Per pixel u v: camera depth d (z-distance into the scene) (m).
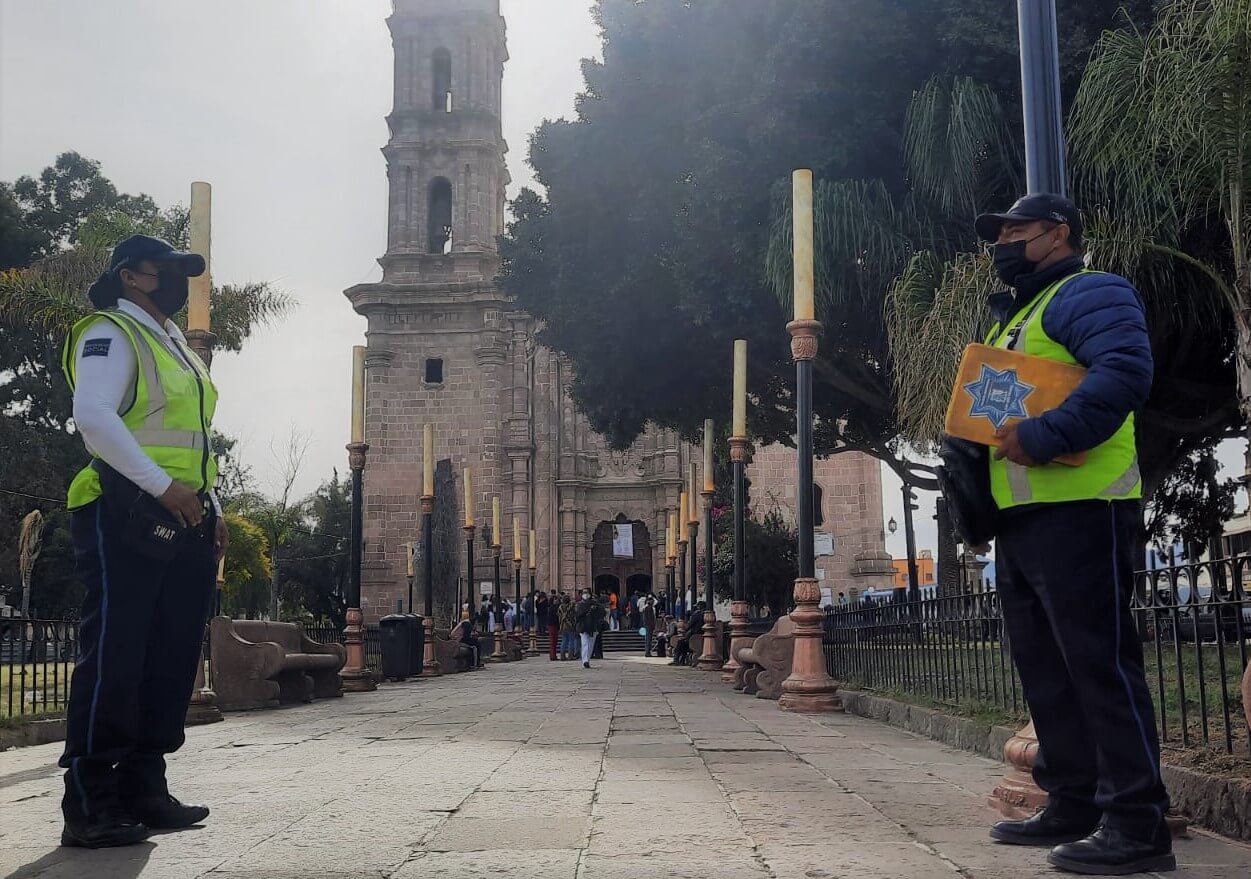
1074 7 14.30
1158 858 3.13
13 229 40.88
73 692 3.77
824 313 15.62
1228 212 9.36
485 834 3.81
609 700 11.97
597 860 3.35
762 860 3.33
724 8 17.11
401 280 50.31
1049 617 3.30
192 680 4.10
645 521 52.44
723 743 6.97
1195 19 8.50
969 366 3.43
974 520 3.46
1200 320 14.48
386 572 48.38
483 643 37.25
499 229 53.56
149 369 3.96
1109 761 3.18
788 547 34.88
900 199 16.38
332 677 13.43
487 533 49.09
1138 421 15.81
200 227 8.75
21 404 39.06
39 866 3.40
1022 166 14.96
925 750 6.56
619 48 18.86
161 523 3.79
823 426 22.50
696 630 25.28
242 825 4.06
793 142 15.86
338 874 3.21
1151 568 5.08
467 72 52.03
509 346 50.41
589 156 19.28
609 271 19.72
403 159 51.38
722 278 17.28
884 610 9.88
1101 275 3.36
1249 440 9.30
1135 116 9.65
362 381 15.85
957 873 3.13
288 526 47.69
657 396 20.95
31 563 31.84
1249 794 3.77
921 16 15.23
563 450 51.53
